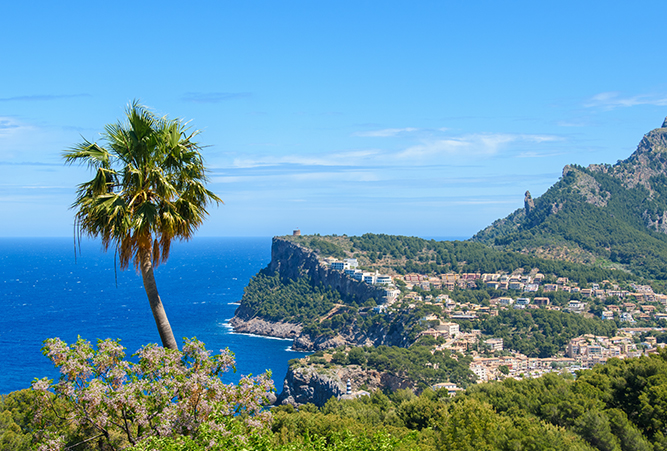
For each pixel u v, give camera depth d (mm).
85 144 20109
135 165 20875
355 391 159375
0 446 24219
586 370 78000
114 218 19719
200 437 17719
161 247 21078
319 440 21844
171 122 21266
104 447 20406
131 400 18266
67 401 19016
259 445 18375
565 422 56062
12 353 178625
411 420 76438
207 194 22188
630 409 58188
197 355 20469
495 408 69062
